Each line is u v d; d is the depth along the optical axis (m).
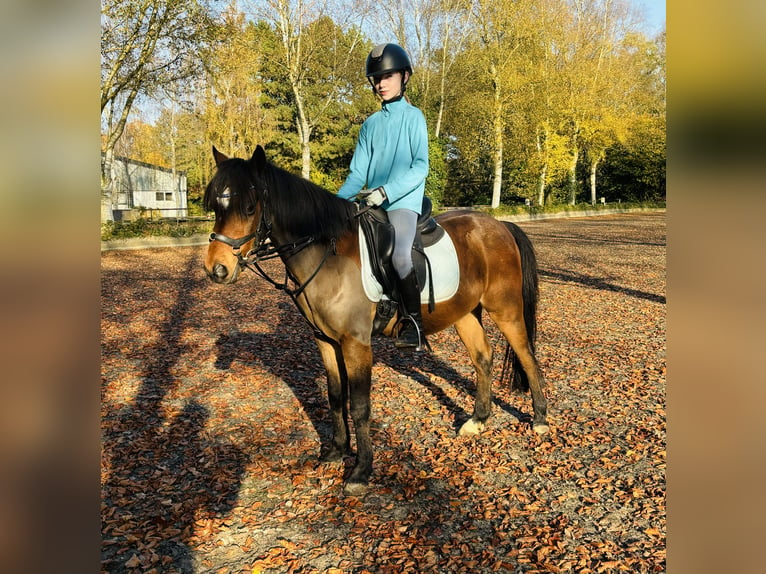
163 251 17.38
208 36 16.77
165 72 17.20
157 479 3.14
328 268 2.94
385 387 4.70
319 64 29.47
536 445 3.55
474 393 4.54
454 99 30.36
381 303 3.07
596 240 19.02
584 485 3.03
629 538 2.56
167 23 16.00
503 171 35.97
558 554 2.45
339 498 2.95
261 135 27.86
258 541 2.59
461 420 3.99
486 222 3.75
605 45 32.28
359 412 3.03
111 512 2.78
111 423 3.99
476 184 38.06
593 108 31.05
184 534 2.61
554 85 29.22
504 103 28.39
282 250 2.91
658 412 4.07
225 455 3.47
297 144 32.44
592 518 2.73
